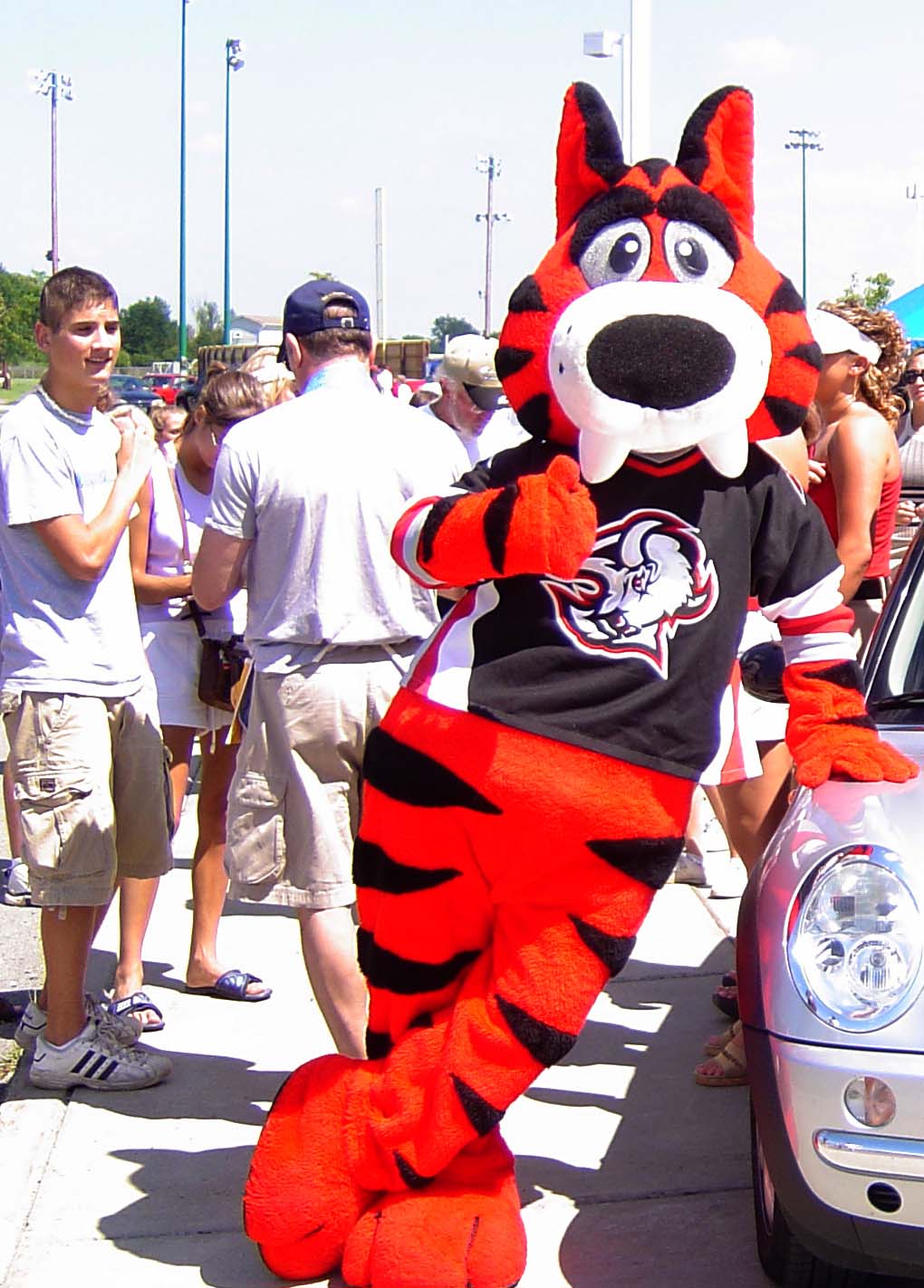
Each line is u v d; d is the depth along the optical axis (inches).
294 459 151.4
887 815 119.3
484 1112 121.8
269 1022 193.2
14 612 167.5
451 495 120.8
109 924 233.5
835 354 190.9
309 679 151.2
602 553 121.9
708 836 248.4
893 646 153.3
